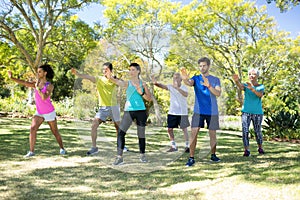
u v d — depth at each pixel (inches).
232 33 573.9
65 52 522.6
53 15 483.5
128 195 116.6
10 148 203.0
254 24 573.3
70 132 293.7
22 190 120.2
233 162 170.2
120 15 519.5
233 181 132.3
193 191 120.9
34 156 180.2
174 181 134.9
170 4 520.1
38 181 132.6
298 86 515.5
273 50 557.3
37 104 181.2
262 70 573.6
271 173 143.0
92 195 116.2
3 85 831.7
